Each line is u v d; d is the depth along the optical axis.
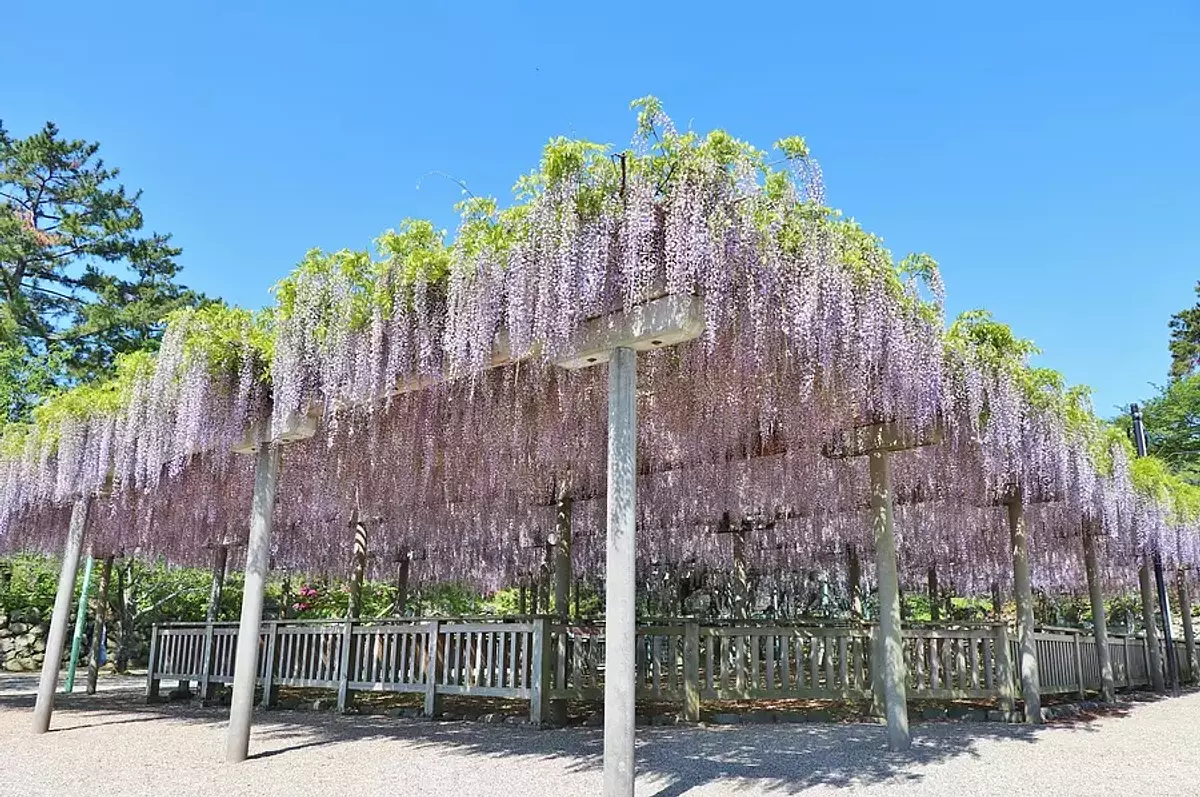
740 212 3.86
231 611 15.41
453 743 5.46
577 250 3.88
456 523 10.57
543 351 4.07
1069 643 8.94
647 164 3.84
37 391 14.88
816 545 11.48
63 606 6.46
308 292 5.05
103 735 6.06
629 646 3.61
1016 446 5.94
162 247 20.14
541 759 4.81
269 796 3.88
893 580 5.60
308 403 5.09
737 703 8.16
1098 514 7.84
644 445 7.21
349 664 7.44
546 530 10.87
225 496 8.34
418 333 4.71
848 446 6.06
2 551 9.02
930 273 4.74
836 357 4.39
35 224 19.22
